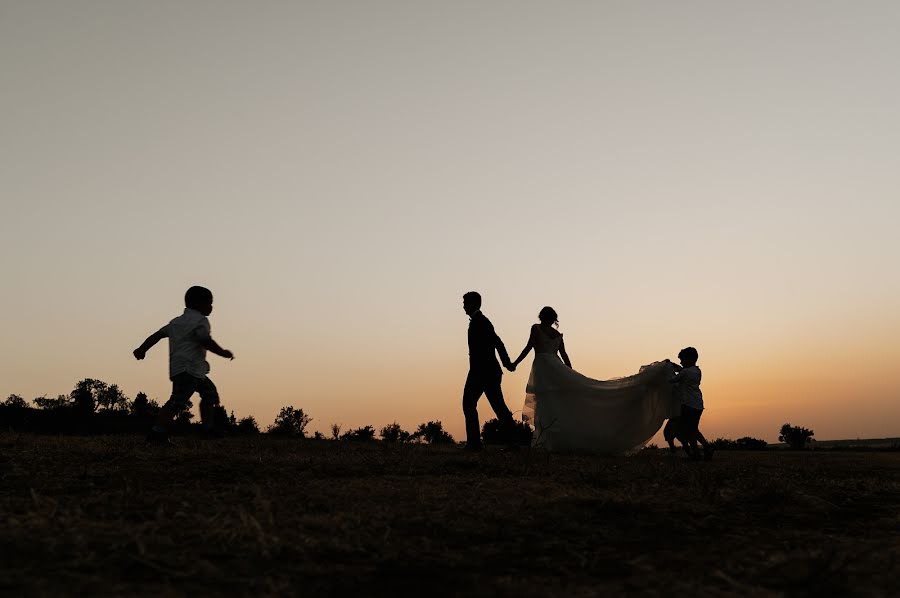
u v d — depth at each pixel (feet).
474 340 34.17
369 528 13.04
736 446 52.44
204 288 29.12
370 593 9.29
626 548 12.44
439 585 9.74
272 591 9.13
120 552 10.63
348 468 21.70
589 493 17.63
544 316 39.88
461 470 22.52
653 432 37.29
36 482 17.48
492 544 12.37
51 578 9.16
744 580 10.27
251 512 13.91
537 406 39.29
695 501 17.39
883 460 33.94
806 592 9.64
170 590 8.86
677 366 37.09
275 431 44.55
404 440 41.14
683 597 9.29
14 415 47.06
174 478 18.70
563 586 9.82
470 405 33.73
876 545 12.83
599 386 38.37
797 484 21.35
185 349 28.19
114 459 22.06
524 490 18.04
